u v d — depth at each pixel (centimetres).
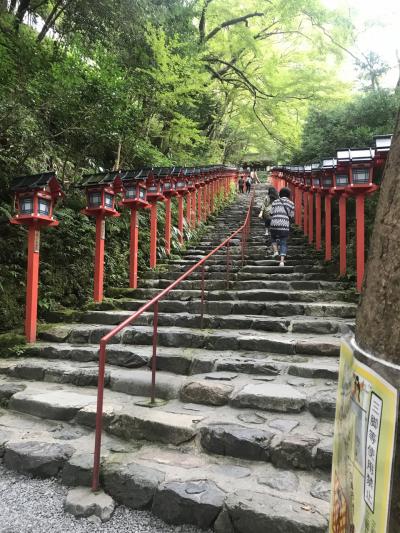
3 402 346
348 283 568
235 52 1447
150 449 268
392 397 83
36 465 259
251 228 1047
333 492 117
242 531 201
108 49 780
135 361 379
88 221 615
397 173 98
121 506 231
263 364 351
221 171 1416
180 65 932
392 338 90
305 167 799
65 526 215
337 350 376
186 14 1120
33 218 438
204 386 316
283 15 1288
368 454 92
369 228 668
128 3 760
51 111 541
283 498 211
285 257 736
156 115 1071
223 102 1698
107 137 623
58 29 762
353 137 722
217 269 685
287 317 476
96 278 552
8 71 514
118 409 301
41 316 515
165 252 769
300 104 1437
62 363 398
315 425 271
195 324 466
